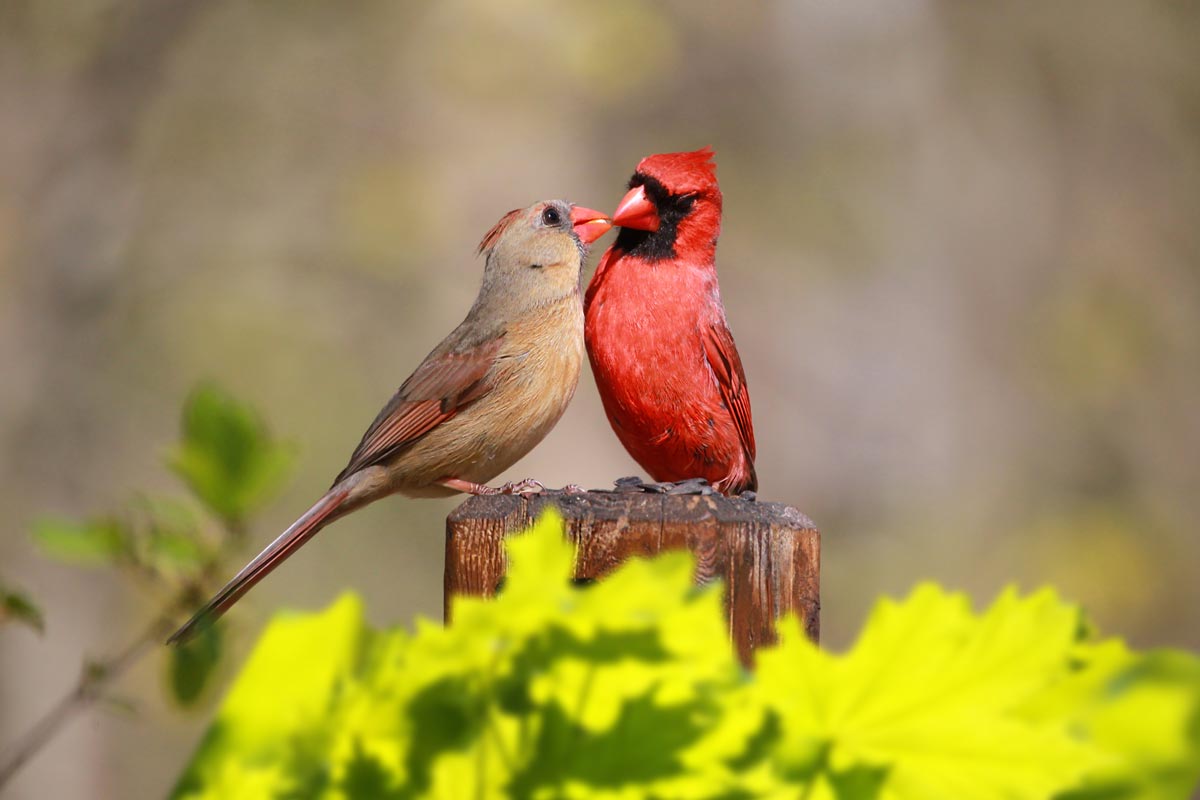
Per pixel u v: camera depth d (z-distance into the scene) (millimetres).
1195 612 16547
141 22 15984
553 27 16156
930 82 18906
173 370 16781
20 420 15078
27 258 15406
